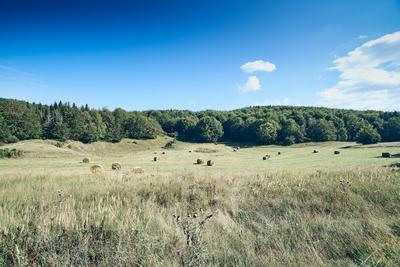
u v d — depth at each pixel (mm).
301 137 111812
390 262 3811
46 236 4723
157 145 110875
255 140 115062
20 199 8258
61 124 101312
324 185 9117
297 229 5426
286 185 9594
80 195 8750
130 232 5078
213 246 4770
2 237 4691
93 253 4316
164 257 4309
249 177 12016
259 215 6426
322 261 4172
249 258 4258
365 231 5078
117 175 13688
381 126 110750
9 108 95750
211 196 8633
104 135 109938
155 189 9250
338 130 116438
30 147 78875
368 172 11609
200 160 52406
